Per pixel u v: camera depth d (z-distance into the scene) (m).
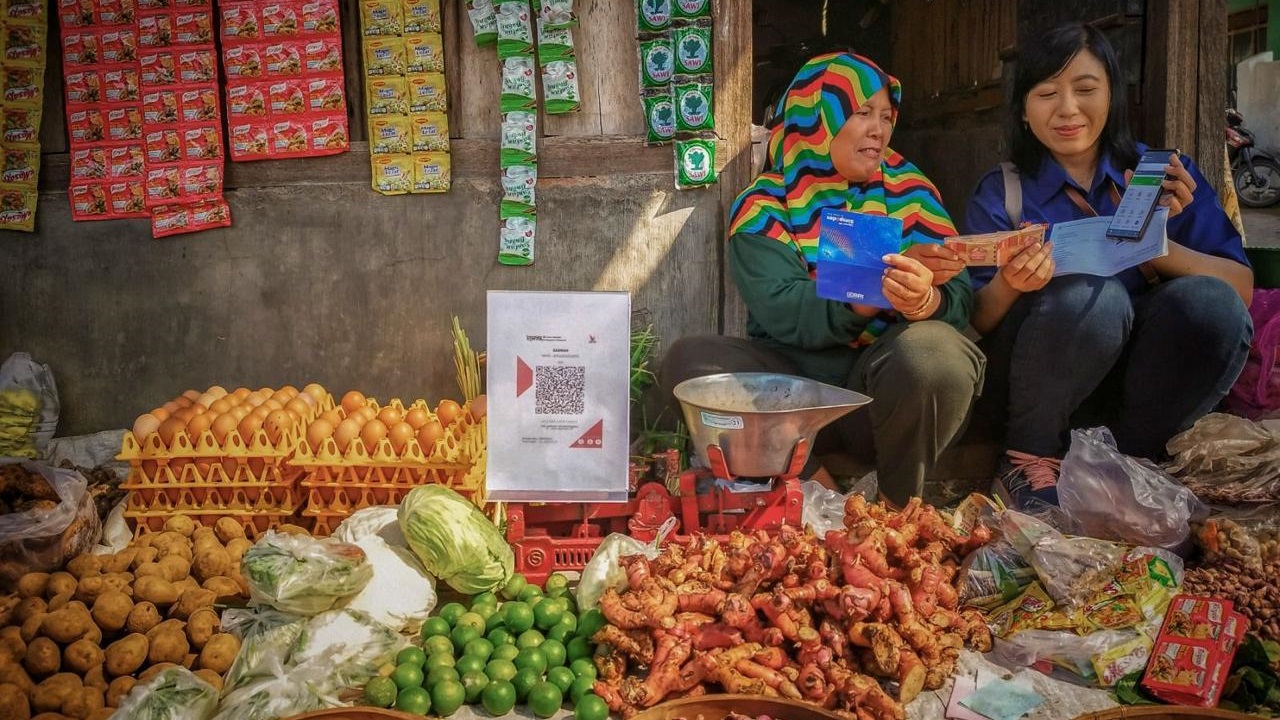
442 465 3.35
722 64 4.10
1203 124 4.17
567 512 3.20
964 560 3.01
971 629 2.82
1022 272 3.34
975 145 6.82
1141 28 4.27
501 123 4.13
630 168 4.17
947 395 3.29
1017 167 3.84
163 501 3.47
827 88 3.61
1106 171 3.71
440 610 3.02
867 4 8.69
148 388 4.27
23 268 4.21
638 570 2.75
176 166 4.14
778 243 3.65
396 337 4.25
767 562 2.65
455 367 4.27
